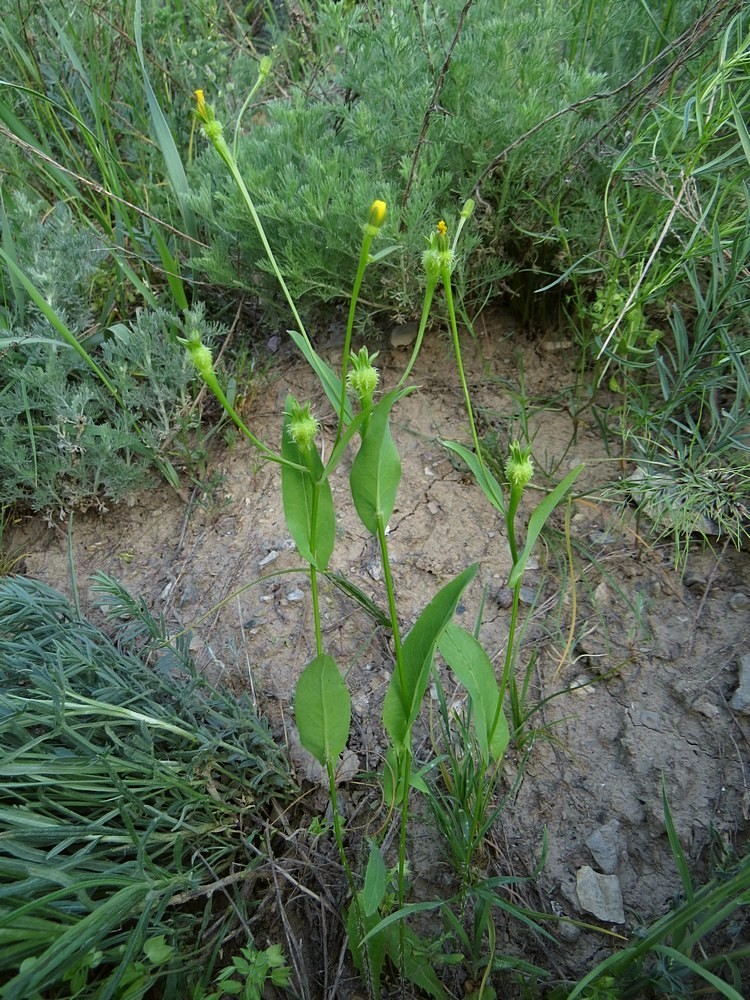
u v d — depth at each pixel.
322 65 0.74
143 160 0.77
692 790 0.40
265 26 0.96
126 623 0.52
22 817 0.33
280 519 0.56
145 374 0.56
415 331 0.63
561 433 0.57
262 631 0.50
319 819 0.42
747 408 0.47
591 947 0.37
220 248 0.60
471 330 0.57
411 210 0.51
